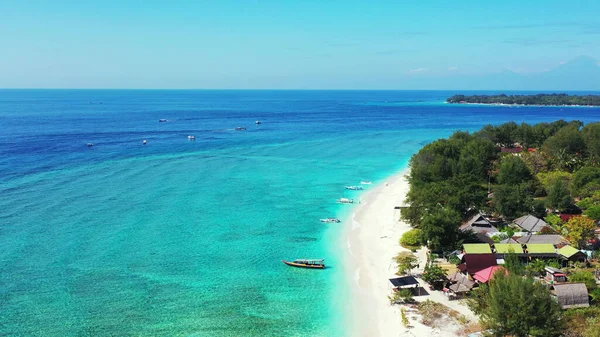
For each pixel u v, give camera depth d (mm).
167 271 61844
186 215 86812
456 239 67312
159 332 47062
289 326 48688
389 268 63875
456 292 53875
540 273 58531
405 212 81625
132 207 90500
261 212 90500
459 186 84812
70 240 71625
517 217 79812
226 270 62781
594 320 46031
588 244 66500
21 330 46812
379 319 50094
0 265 61688
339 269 63750
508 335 42312
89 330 47125
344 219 87250
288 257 68062
